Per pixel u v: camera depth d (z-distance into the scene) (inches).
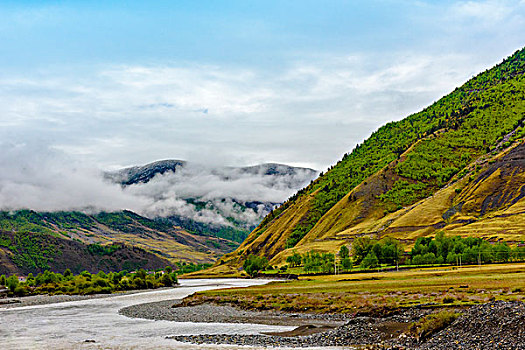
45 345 2492.6
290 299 4281.5
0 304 5625.0
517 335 1774.1
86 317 3887.8
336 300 3927.2
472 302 3004.4
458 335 1958.7
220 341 2501.2
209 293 5482.3
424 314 2738.7
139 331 2987.2
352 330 2453.2
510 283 3929.6
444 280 4778.5
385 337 2230.6
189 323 3341.5
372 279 6038.4
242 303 4377.5
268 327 3019.2
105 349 2331.4
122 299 5940.0
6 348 2417.6
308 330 2773.1
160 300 5546.3
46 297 6673.2
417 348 1951.3
